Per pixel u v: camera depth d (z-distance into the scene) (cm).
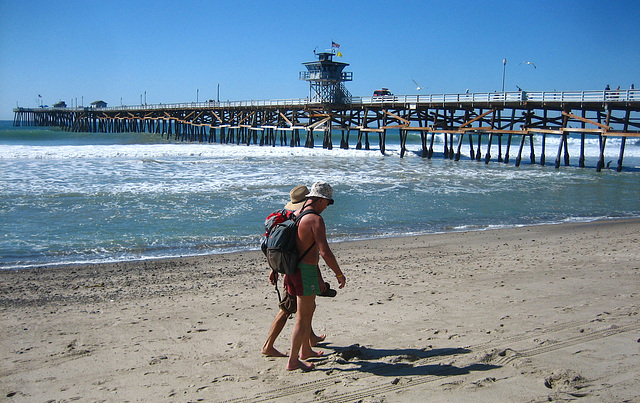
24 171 2108
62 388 378
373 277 782
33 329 536
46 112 11344
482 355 413
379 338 483
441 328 509
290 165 2784
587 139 7606
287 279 410
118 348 471
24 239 1058
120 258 932
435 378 375
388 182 2119
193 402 349
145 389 374
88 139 5962
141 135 7038
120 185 1805
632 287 685
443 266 864
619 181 2428
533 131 3162
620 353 411
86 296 684
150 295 688
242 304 638
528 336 466
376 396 348
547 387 350
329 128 4509
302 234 399
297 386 373
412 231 1227
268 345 441
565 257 934
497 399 333
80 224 1207
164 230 1167
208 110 6062
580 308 570
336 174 2380
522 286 705
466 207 1588
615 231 1255
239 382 384
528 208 1616
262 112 5450
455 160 3731
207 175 2177
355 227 1259
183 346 475
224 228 1200
